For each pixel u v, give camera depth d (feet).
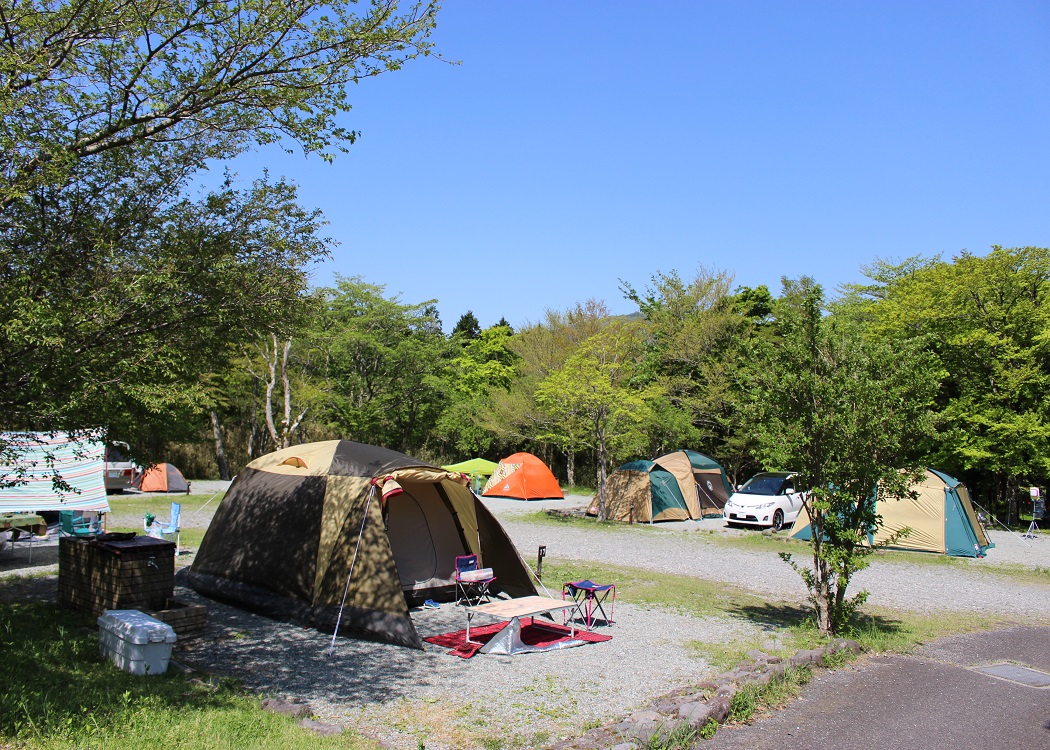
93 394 19.12
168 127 23.00
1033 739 18.28
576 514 73.36
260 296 22.84
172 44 21.08
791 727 18.66
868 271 98.99
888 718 19.51
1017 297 72.02
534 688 21.13
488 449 129.90
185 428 27.61
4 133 18.30
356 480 28.96
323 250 25.05
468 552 34.76
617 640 26.91
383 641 25.64
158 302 20.01
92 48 20.81
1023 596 38.73
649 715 17.84
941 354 74.64
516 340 119.85
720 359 99.86
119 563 24.94
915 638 28.63
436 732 17.61
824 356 28.45
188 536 48.67
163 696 18.04
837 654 24.90
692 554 50.19
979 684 22.91
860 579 42.29
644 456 99.19
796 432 27.55
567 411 71.77
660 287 107.86
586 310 114.42
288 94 21.86
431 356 122.52
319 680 21.33
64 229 20.86
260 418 118.21
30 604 27.91
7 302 17.53
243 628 27.02
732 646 26.23
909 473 27.91
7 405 18.39
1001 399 71.51
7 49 19.47
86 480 39.19
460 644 25.88
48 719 15.40
